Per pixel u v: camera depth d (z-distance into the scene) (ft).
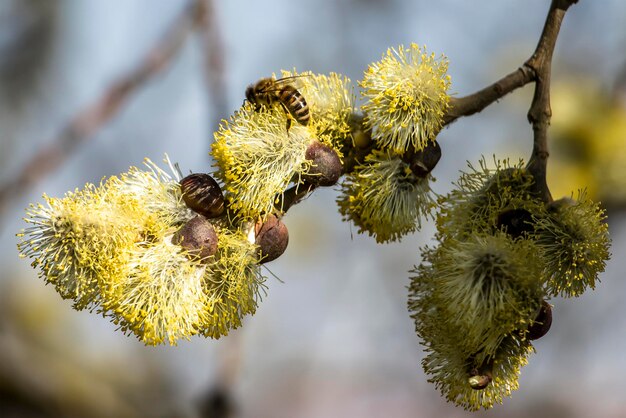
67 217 1.63
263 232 1.66
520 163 1.69
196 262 1.64
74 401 2.67
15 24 2.61
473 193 1.69
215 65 2.06
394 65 1.68
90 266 1.63
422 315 1.68
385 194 1.69
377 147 1.69
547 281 1.67
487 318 1.65
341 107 1.69
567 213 1.67
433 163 1.69
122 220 1.64
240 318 1.66
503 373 1.67
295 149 1.66
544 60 1.70
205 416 2.01
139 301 1.63
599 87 2.26
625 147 2.17
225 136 1.66
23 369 2.60
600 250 1.66
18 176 2.04
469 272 1.65
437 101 1.68
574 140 2.19
